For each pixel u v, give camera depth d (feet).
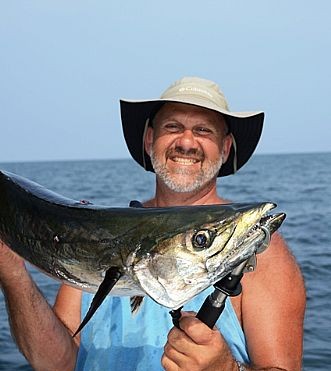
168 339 4.03
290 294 4.93
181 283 3.79
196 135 5.33
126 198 46.21
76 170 122.31
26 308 4.86
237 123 5.54
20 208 4.36
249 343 4.90
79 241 4.09
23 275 4.75
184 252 3.78
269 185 55.21
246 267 3.83
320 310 11.73
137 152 6.02
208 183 5.40
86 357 5.10
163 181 5.39
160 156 5.39
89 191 53.57
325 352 9.53
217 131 5.38
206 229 3.76
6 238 4.45
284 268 4.97
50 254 4.21
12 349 10.21
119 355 5.00
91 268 4.03
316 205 34.96
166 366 4.05
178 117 5.33
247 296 4.91
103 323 5.10
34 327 4.92
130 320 5.04
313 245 20.27
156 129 5.44
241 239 3.72
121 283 3.93
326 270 15.78
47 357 5.04
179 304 3.81
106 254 3.98
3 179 4.48
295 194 44.01
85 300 5.21
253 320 4.88
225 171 5.91
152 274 3.85
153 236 3.86
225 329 4.87
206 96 5.39
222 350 4.00
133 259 3.89
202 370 3.99
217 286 3.89
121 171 111.65
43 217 4.26
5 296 4.93
